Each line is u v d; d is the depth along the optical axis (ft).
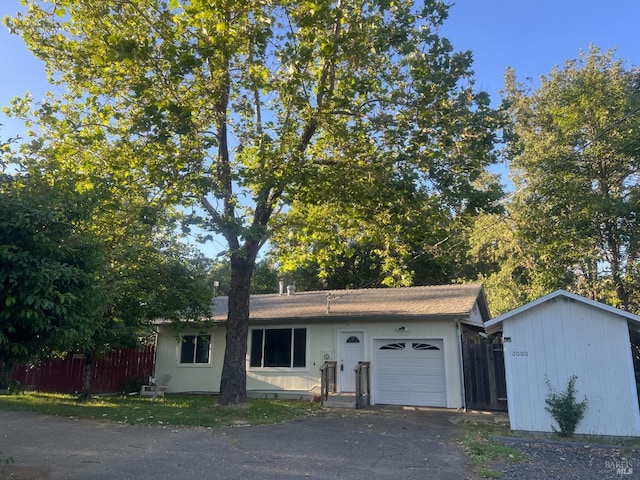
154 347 72.08
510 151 40.78
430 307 55.57
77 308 20.79
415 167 39.37
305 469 24.34
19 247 18.92
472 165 38.91
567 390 35.09
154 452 27.50
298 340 61.46
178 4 37.78
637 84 78.38
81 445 29.12
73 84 43.34
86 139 39.47
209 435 33.17
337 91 41.37
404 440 32.58
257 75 37.81
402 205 41.75
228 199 40.98
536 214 66.39
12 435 32.01
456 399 51.55
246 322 47.62
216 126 43.91
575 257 63.36
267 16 37.17
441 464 25.86
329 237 52.70
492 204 40.63
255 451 28.35
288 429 36.32
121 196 40.45
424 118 38.42
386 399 54.90
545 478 23.32
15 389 20.61
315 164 44.11
